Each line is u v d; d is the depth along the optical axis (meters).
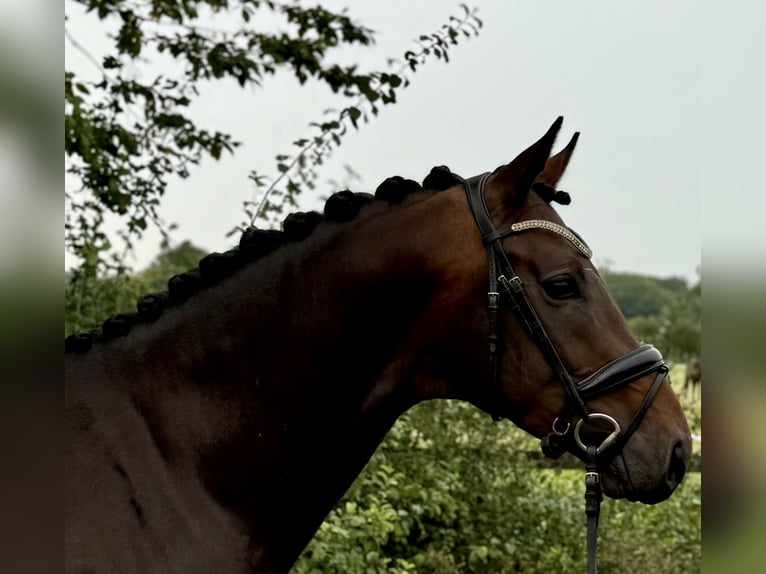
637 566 5.69
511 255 2.01
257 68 5.39
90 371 1.89
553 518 5.72
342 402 2.00
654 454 1.93
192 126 5.30
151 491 1.83
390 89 3.94
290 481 1.96
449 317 2.03
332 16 5.60
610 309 2.01
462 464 5.61
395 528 4.48
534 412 2.02
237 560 1.88
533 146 2.00
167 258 6.21
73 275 4.66
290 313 1.98
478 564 5.29
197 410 1.91
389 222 2.05
